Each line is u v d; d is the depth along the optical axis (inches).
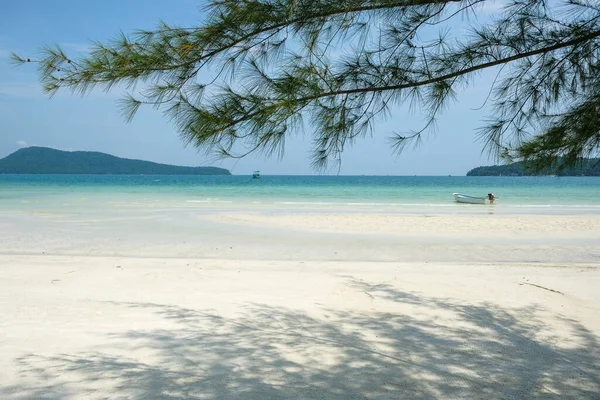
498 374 184.2
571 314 268.5
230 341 217.5
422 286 333.1
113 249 498.3
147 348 206.4
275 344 214.5
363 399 160.7
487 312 271.0
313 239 580.7
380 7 114.1
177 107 114.4
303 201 1322.6
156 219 778.8
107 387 165.9
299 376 179.2
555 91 131.9
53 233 607.8
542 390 170.2
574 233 658.8
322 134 123.4
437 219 814.5
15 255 446.6
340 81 122.0
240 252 489.7
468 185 3211.1
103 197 1424.7
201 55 114.8
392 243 556.4
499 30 126.2
